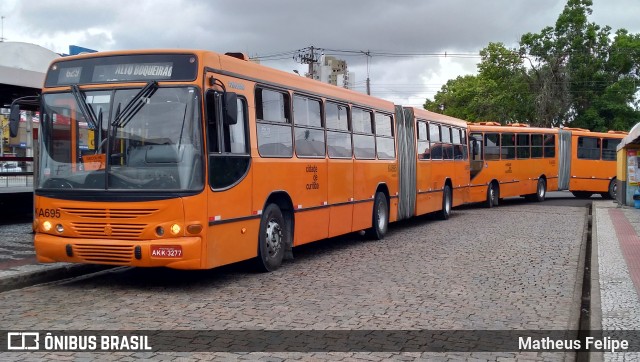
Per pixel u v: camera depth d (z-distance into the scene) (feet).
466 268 37.65
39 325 23.52
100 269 36.01
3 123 51.31
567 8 177.68
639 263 39.34
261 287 31.30
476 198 87.25
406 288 31.42
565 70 175.22
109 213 28.84
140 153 28.99
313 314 25.79
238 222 31.63
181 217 28.30
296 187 37.65
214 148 29.71
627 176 92.07
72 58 31.01
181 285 31.73
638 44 175.63
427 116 63.36
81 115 29.99
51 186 30.07
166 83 29.25
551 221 69.15
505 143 94.63
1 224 53.62
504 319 25.68
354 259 40.83
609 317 25.14
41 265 33.53
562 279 34.63
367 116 49.08
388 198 53.11
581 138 111.45
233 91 31.60
